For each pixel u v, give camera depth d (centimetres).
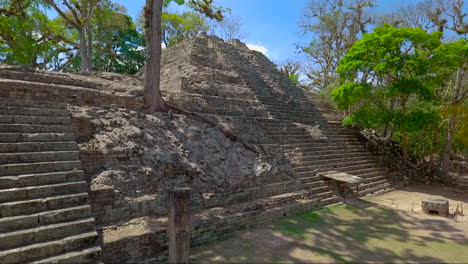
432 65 1491
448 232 965
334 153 1683
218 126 1297
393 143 2228
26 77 1043
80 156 820
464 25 1939
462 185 1811
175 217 632
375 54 1568
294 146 1517
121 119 1033
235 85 1811
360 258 765
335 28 2878
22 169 695
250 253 768
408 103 2166
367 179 1573
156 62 1227
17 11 1884
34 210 636
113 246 656
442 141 2181
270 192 1128
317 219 1051
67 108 956
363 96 1661
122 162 889
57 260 567
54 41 2255
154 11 1220
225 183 1024
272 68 2397
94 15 2112
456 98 1755
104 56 2909
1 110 804
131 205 791
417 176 1872
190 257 736
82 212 677
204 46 2080
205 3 1714
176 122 1198
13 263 544
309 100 2255
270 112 1731
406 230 975
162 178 909
